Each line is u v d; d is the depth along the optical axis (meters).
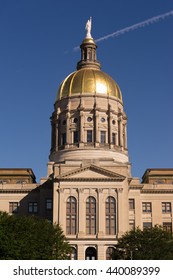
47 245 83.38
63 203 104.38
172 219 116.56
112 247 101.25
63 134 127.31
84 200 104.75
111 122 126.25
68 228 102.94
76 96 128.25
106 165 108.19
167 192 118.31
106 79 133.00
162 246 88.31
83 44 141.00
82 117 125.19
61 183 105.81
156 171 128.50
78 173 106.19
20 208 115.50
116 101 130.62
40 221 90.00
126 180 106.81
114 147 124.06
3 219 85.56
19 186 117.06
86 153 120.81
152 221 116.38
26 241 79.75
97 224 102.75
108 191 105.31
